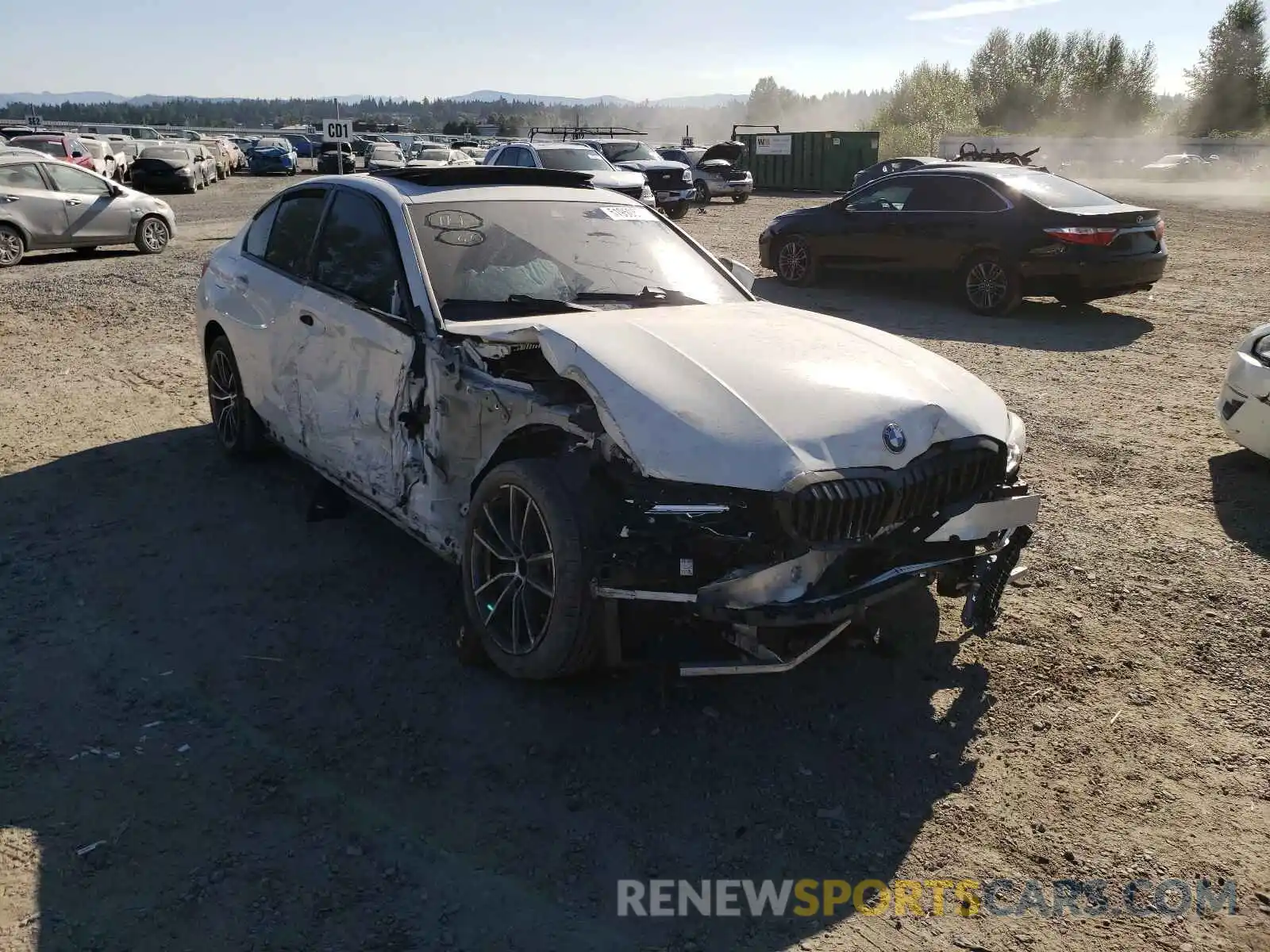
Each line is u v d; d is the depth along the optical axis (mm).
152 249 15906
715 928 2576
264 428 5578
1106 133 73750
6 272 13711
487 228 4461
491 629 3639
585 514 3246
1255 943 2561
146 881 2678
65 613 4117
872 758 3283
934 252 11562
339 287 4590
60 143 28625
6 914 2545
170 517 5105
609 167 18812
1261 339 5910
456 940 2512
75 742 3273
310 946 2479
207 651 3855
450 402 3838
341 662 3793
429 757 3244
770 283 13586
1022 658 3902
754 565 3100
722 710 3537
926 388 3584
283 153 41969
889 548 3258
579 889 2699
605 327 3754
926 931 2586
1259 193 33781
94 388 7590
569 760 3240
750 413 3230
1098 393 7816
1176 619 4230
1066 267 10508
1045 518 5309
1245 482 5844
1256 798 3115
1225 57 68062
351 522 5086
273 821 2924
